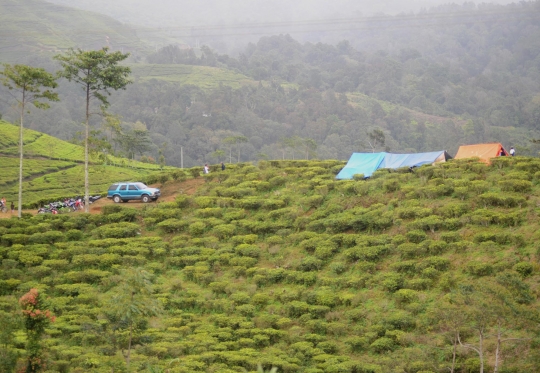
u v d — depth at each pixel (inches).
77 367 1022.4
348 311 1278.3
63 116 6555.1
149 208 1902.1
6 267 1513.3
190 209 1892.2
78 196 2309.3
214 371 1042.7
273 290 1425.9
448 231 1441.9
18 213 1956.2
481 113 7386.8
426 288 1279.5
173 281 1473.9
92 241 1667.1
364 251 1435.8
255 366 1074.7
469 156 1963.6
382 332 1187.3
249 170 2129.7
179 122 6417.3
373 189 1760.6
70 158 3875.5
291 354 1146.0
